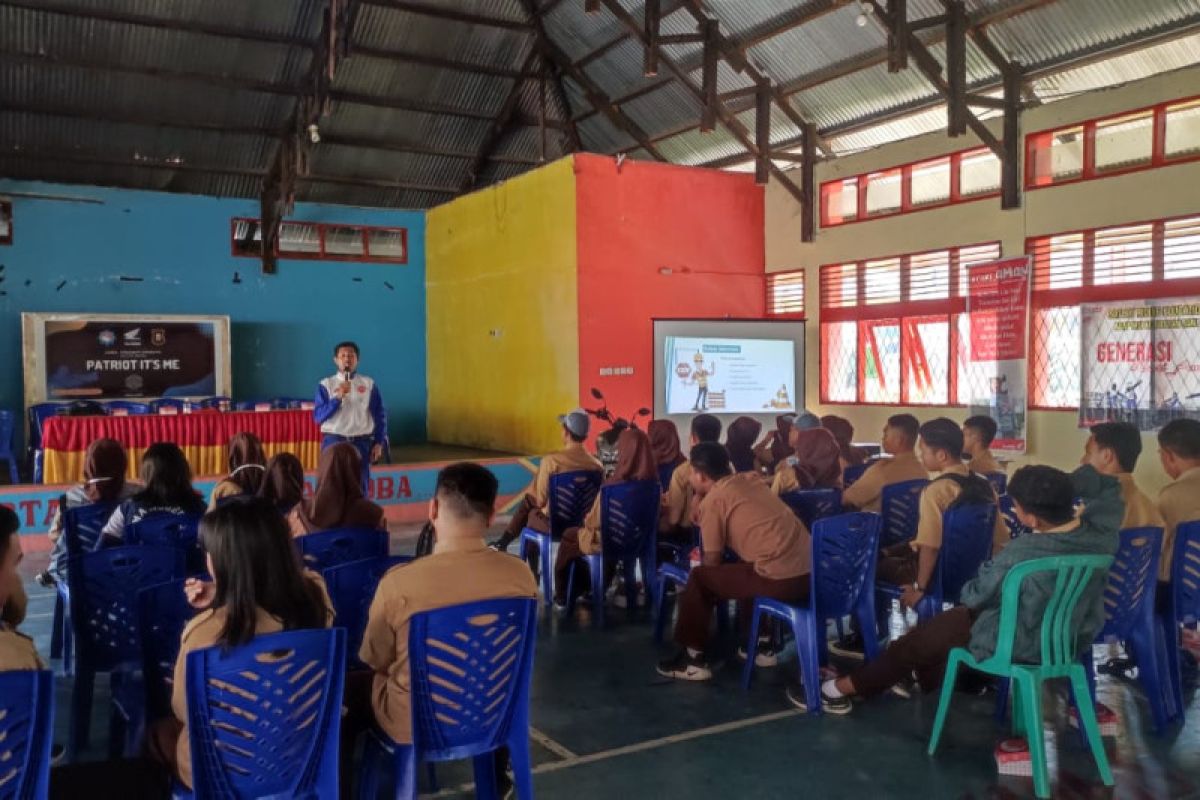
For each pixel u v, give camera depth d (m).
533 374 10.45
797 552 3.94
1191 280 6.92
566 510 5.55
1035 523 3.13
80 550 4.21
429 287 12.73
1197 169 6.86
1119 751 3.32
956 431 4.14
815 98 9.86
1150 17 7.08
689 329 9.15
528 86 12.13
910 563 4.39
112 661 3.36
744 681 4.03
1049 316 7.96
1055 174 7.90
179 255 11.33
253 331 11.79
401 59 11.03
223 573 2.14
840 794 3.02
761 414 9.46
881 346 9.45
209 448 8.73
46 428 8.00
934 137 8.88
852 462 5.87
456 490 2.56
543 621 5.14
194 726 2.11
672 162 12.36
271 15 10.14
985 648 3.13
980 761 3.26
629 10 10.21
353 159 12.30
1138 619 3.52
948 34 7.81
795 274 10.43
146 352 10.69
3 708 1.82
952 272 8.73
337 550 3.65
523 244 10.56
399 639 2.51
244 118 11.20
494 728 2.54
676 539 5.45
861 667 3.62
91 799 2.08
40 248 10.57
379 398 7.22
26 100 10.27
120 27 9.84
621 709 3.81
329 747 2.28
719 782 3.12
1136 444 3.79
